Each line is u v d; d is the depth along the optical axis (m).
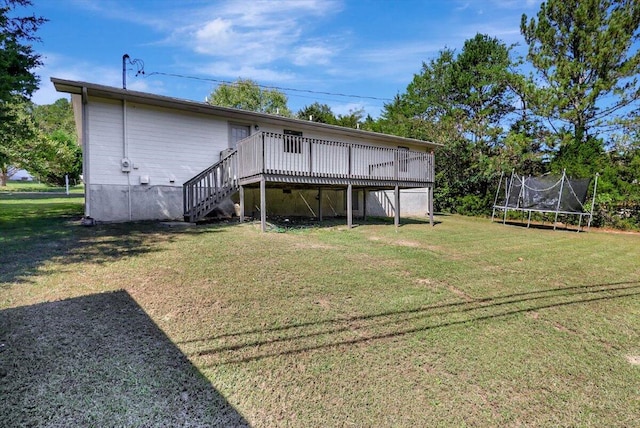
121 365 2.70
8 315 3.37
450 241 8.60
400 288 4.73
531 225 14.07
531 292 4.84
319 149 10.15
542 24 15.76
